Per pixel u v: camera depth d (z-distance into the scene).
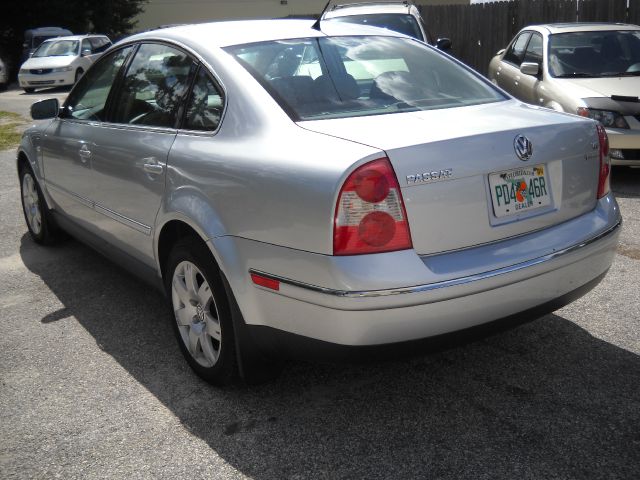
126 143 3.89
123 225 4.02
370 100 3.31
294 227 2.74
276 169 2.84
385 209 2.61
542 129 3.03
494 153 2.84
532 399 3.19
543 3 13.28
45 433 3.10
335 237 2.62
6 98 18.38
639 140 6.65
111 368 3.70
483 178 2.82
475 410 3.12
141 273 4.04
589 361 3.51
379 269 2.60
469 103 3.47
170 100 3.68
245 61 3.40
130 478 2.77
